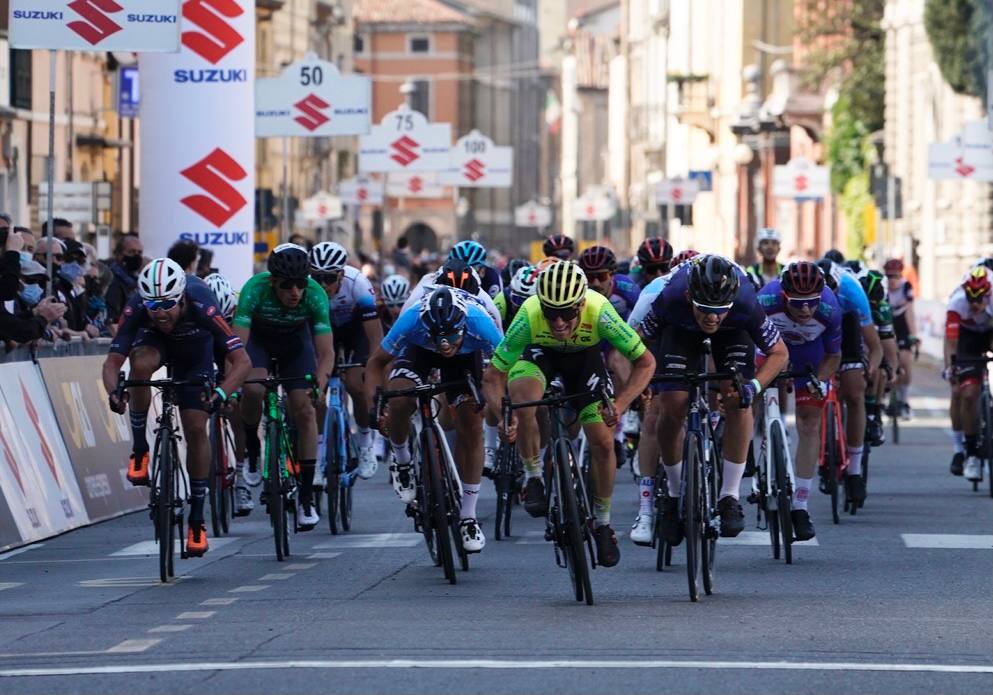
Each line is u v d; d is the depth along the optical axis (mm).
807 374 33719
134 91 92062
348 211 168125
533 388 29297
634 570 33219
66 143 116250
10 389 39375
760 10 184000
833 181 155125
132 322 32500
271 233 97875
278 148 185625
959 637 25875
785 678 22812
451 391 32219
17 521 38219
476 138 108938
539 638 25531
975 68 109062
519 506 45000
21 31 44938
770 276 51781
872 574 32656
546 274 27766
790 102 163250
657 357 31219
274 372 37375
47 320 41438
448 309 30453
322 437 39625
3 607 29828
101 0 45062
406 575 32688
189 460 33250
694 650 24641
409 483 33656
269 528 41062
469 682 22438
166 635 26328
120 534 40281
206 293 32969
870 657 24266
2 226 40688
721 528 30297
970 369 46656
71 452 41938
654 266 38406
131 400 33594
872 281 46969
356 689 22062
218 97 57656
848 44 160000
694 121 193875
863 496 41875
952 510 43312
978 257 130125
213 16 57469
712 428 30625
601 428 29312
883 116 155875
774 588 30812
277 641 25453
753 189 177125
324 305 36625
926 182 139500
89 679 23000
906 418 63375
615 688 22125
